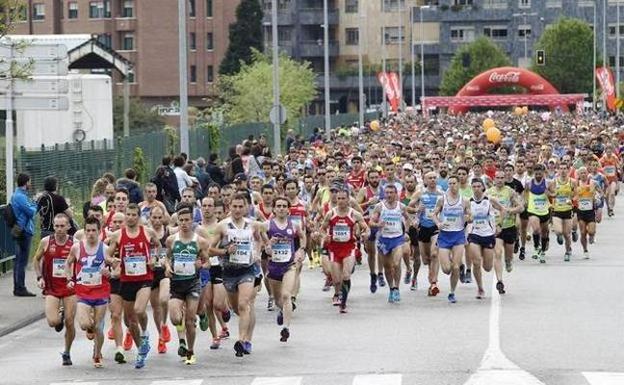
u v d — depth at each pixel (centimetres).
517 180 5944
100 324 3462
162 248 3753
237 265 3588
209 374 3281
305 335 3925
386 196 4644
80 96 9306
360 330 4003
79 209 7106
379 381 3097
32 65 5169
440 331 3941
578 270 5647
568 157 7294
